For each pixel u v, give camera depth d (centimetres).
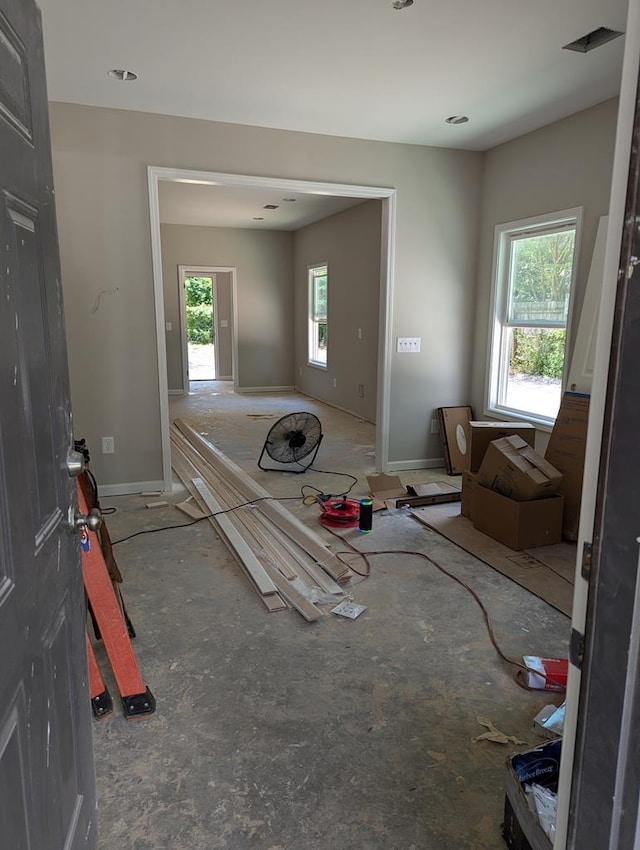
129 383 418
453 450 491
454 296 488
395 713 197
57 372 114
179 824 154
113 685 211
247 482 448
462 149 465
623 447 69
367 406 714
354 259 725
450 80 328
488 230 473
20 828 84
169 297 912
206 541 346
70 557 121
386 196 451
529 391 454
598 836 80
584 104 365
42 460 102
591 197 373
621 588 71
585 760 81
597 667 77
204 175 402
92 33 275
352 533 358
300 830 153
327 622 256
